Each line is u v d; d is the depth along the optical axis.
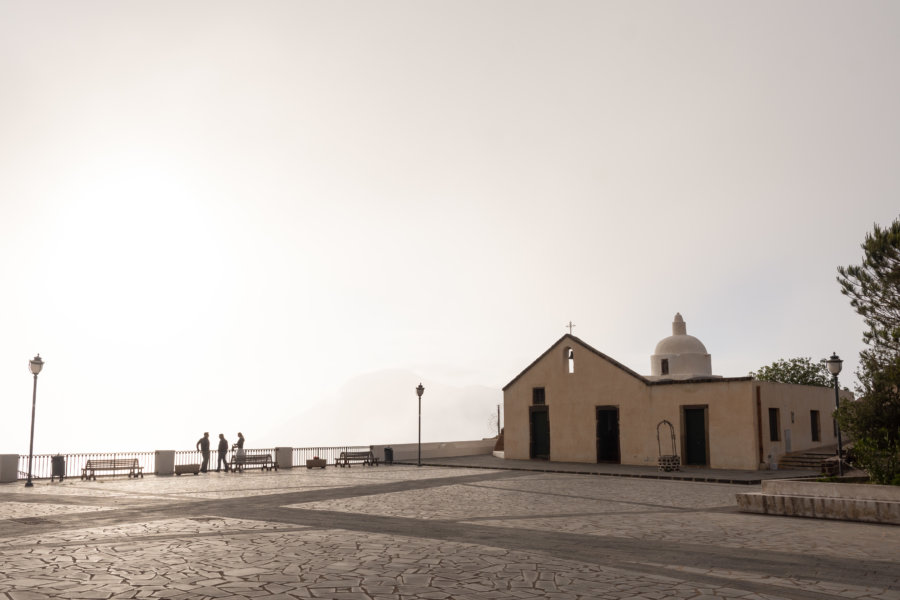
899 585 9.36
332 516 16.45
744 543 12.70
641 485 26.17
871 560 11.09
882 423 17.83
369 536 13.27
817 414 37.84
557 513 17.31
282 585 9.10
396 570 10.06
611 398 38.59
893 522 15.34
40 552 11.45
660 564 10.68
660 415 36.41
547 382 41.81
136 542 12.49
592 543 12.65
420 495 21.91
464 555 11.30
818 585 9.33
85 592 8.73
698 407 35.03
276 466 35.66
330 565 10.41
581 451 39.69
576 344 40.59
